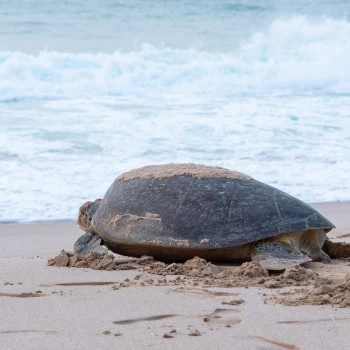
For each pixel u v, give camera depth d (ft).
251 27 128.88
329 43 112.47
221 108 74.28
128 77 89.15
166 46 114.42
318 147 58.29
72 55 93.50
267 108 74.95
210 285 22.65
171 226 26.11
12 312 18.94
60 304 19.93
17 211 40.70
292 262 24.58
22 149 53.42
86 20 127.34
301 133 62.90
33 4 131.64
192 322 17.83
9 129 60.03
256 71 96.89
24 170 48.21
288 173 50.62
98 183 45.98
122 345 15.75
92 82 86.33
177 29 127.03
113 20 129.29
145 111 71.15
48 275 24.72
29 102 75.10
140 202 27.12
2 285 22.91
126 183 28.43
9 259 29.45
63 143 55.93
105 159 51.72
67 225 38.70
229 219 25.89
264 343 15.94
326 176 50.37
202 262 25.45
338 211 42.27
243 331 16.87
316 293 20.74
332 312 18.69
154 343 15.88
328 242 28.68
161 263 26.16
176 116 68.59
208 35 123.44
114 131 60.85
